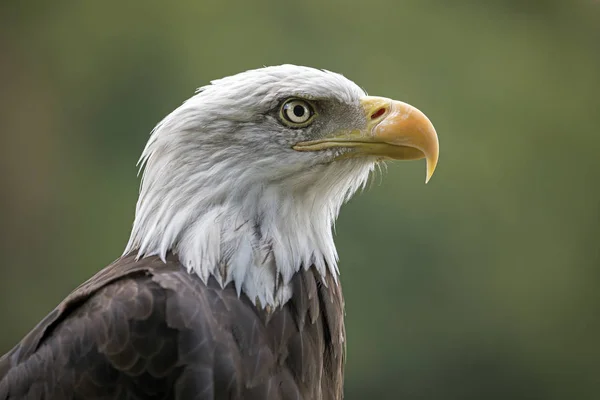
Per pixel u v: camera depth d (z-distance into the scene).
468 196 22.28
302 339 8.00
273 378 7.62
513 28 25.30
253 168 8.27
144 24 24.47
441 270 21.42
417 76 23.66
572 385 22.31
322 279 8.45
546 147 23.77
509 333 22.02
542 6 25.84
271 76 8.47
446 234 21.66
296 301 8.10
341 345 8.73
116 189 23.59
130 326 7.38
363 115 8.69
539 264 22.52
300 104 8.48
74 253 23.23
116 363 7.33
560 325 22.50
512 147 23.33
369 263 20.80
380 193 20.92
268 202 8.27
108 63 24.53
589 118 24.41
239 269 7.93
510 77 24.28
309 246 8.45
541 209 23.09
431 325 21.17
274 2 23.84
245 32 23.75
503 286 22.02
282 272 8.10
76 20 24.98
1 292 23.34
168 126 8.36
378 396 21.17
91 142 24.33
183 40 24.09
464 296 21.50
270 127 8.36
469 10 24.80
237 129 8.30
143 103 24.09
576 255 22.86
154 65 24.22
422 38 24.05
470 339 21.48
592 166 23.78
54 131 24.62
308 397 7.93
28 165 24.33
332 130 8.62
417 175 21.36
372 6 23.78
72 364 7.41
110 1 24.83
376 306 20.86
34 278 23.42
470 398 21.47
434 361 21.20
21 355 7.81
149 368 7.32
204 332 7.38
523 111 23.95
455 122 23.23
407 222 21.09
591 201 23.30
